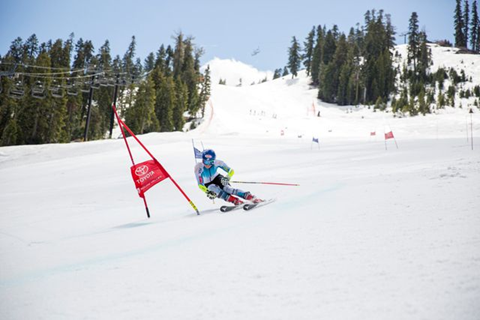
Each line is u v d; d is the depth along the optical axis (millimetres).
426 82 107188
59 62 69125
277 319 1934
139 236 4707
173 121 71000
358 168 10758
